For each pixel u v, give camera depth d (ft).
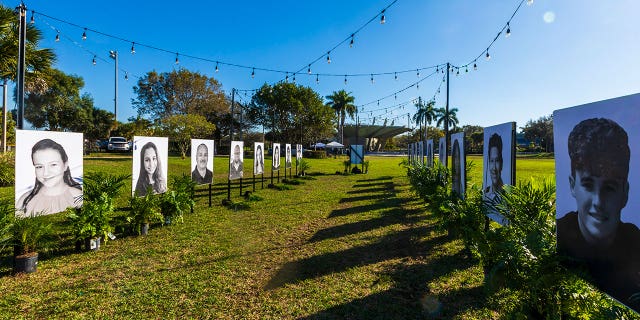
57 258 15.55
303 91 151.43
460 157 21.08
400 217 25.02
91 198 18.61
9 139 55.21
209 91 148.56
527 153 206.90
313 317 10.70
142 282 13.12
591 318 7.84
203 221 23.08
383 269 14.73
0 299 11.43
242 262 15.46
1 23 32.14
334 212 26.84
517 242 9.82
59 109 135.74
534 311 9.26
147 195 20.49
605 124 7.52
